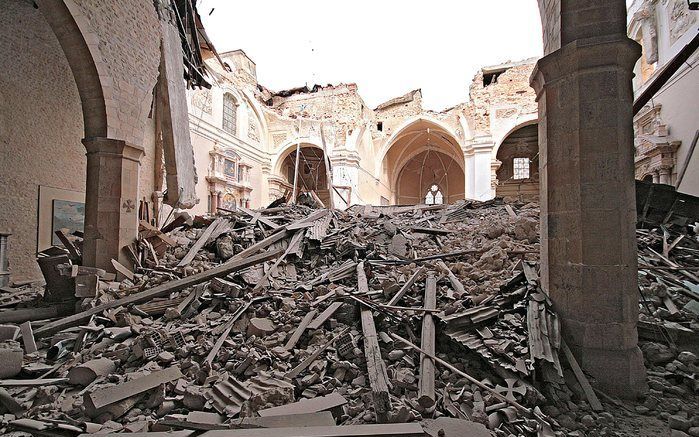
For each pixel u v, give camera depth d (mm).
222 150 19750
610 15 3477
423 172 33375
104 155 6676
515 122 22500
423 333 3830
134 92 7355
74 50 6285
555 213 3836
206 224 9562
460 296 4547
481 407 2896
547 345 3379
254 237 7957
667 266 5602
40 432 2766
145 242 7297
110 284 6004
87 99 6617
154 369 3654
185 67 12633
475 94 23250
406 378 3254
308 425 2678
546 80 3875
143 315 5035
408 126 27000
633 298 3449
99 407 2947
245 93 22391
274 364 3627
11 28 7535
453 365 3514
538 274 4492
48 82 8266
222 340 4082
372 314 4258
